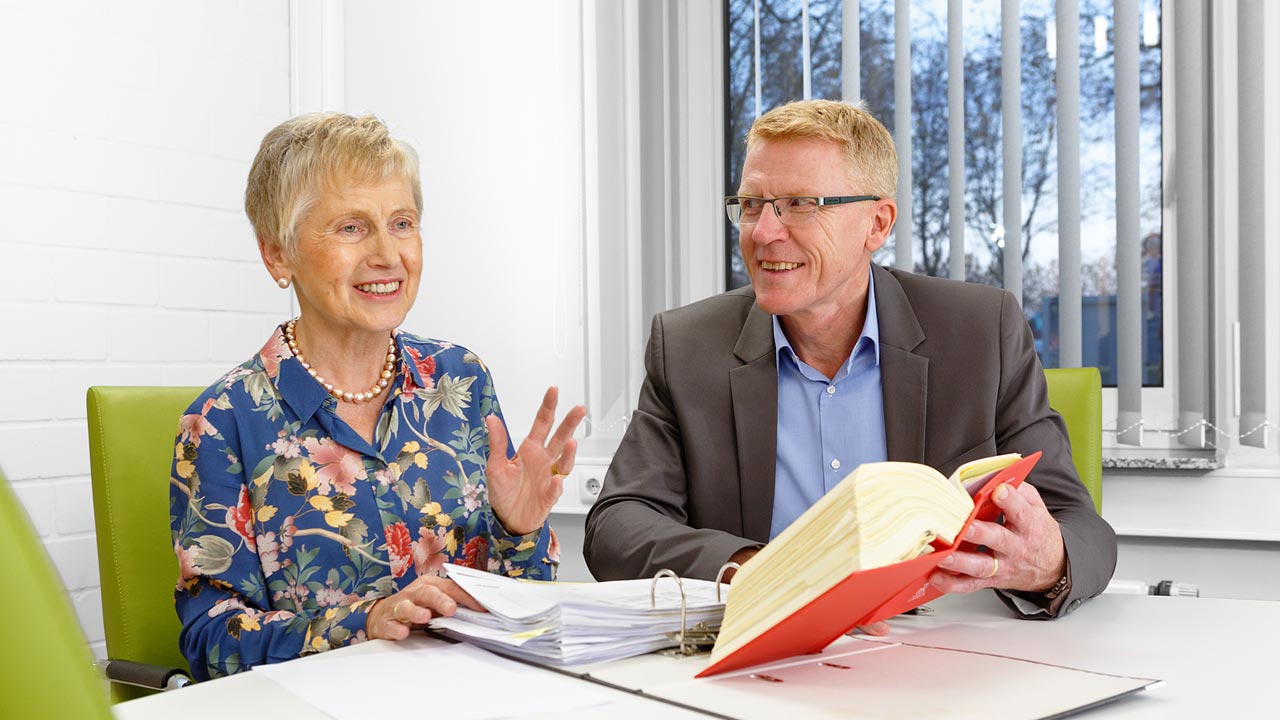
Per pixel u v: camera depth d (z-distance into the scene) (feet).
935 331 4.83
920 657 2.92
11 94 7.00
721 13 8.35
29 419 7.00
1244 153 6.63
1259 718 2.39
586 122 8.52
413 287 4.31
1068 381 5.60
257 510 4.01
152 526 4.87
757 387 4.89
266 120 8.80
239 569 3.91
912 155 7.61
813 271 4.58
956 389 4.71
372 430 4.34
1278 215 6.62
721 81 8.38
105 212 7.54
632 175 8.43
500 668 2.90
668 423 5.01
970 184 7.43
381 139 4.25
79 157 7.39
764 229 4.55
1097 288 7.13
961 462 4.66
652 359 5.13
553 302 8.62
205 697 2.62
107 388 4.91
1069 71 7.07
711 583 3.61
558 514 8.27
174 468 4.06
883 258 7.69
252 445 4.06
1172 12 6.96
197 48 8.24
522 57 8.72
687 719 2.37
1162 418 6.98
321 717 2.45
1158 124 7.04
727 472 4.87
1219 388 6.64
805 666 2.83
